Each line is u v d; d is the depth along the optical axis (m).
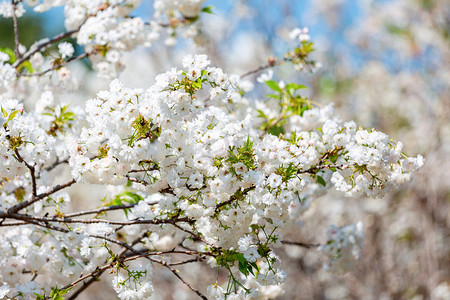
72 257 3.74
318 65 4.59
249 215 3.11
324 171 3.62
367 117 11.27
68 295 5.19
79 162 2.90
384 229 9.58
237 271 3.36
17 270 3.66
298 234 8.29
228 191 2.86
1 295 3.27
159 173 3.07
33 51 4.46
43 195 3.29
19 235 3.71
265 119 4.26
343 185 3.11
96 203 8.31
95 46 4.52
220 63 8.20
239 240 3.10
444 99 10.08
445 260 8.67
